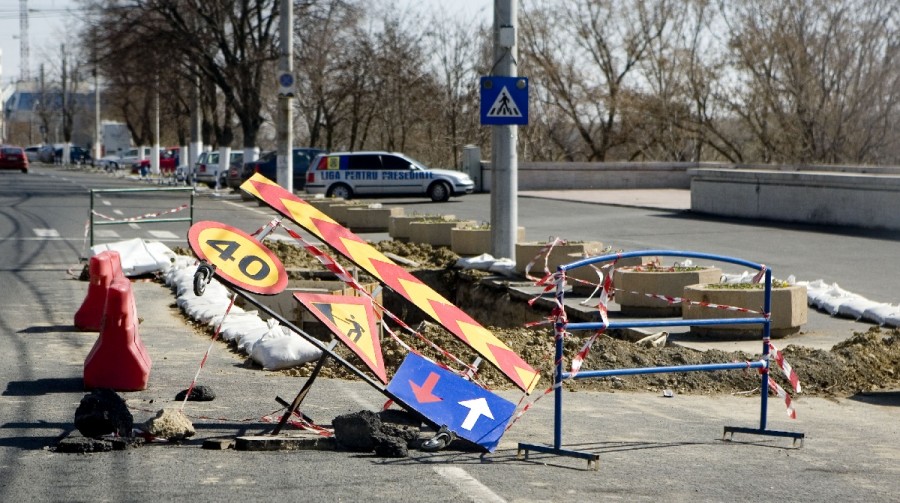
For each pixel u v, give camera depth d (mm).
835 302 24906
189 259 32688
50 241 41156
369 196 71188
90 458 12070
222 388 16516
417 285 14766
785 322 21594
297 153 78125
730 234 45031
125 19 85688
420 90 101562
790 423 15445
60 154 186250
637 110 95438
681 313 23797
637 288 23859
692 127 93938
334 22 91312
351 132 106375
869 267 33469
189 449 12602
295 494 10711
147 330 22391
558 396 12727
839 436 14602
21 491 10688
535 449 12602
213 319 22594
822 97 81625
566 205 65938
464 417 13195
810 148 81750
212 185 92188
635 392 17594
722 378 18094
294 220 13922
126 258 31500
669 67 94312
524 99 31578
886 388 18203
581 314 24703
